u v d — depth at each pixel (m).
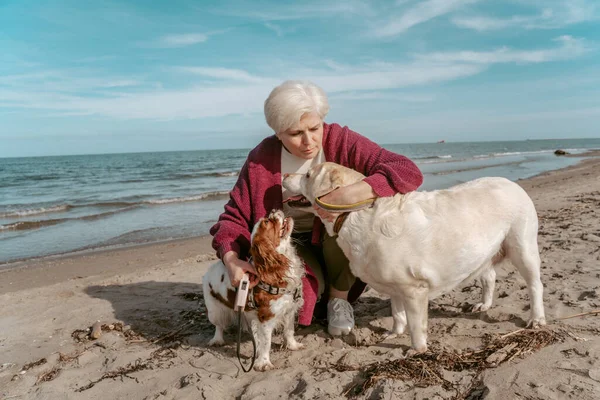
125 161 63.50
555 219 8.32
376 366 2.98
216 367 3.35
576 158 39.38
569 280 4.58
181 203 16.16
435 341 3.45
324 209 3.19
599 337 3.13
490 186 3.53
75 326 4.45
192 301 5.04
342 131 3.75
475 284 4.79
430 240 3.15
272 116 3.39
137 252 8.72
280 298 3.24
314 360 3.31
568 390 2.46
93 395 3.04
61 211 14.93
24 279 7.05
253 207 3.73
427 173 25.22
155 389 3.05
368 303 4.56
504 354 2.99
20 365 3.64
